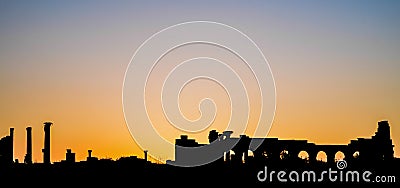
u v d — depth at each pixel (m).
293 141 59.72
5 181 48.47
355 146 60.34
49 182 48.66
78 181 49.28
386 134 59.66
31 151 57.84
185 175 53.03
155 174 52.16
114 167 53.03
